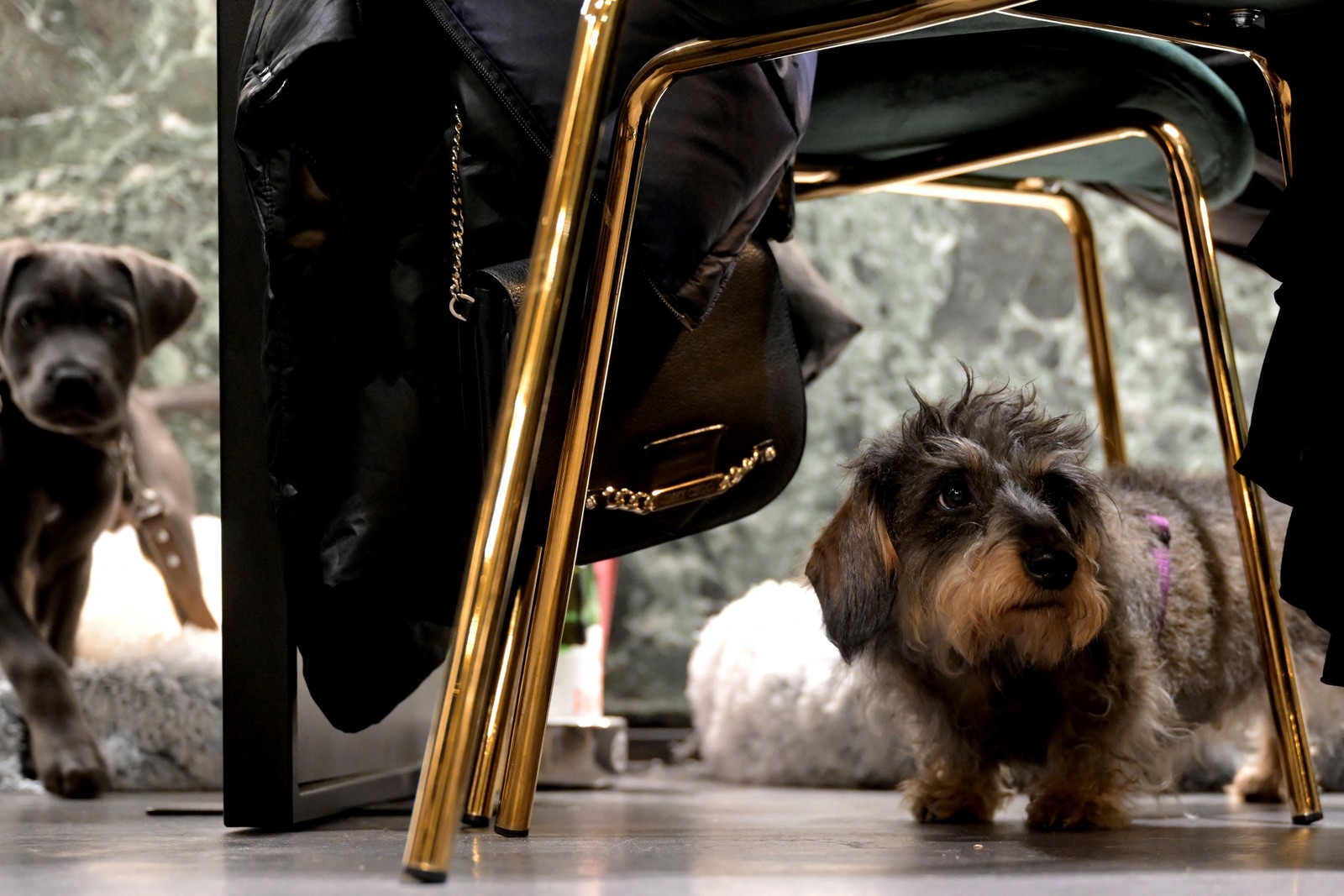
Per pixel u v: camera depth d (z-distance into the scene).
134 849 1.23
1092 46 1.46
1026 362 3.52
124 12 3.24
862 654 1.67
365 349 1.32
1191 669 1.73
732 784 2.44
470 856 1.16
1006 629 1.46
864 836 1.39
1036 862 1.12
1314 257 1.10
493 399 1.22
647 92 1.14
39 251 2.39
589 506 1.33
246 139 1.26
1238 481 1.52
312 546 1.33
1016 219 3.54
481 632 0.93
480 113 1.22
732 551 3.33
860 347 3.44
